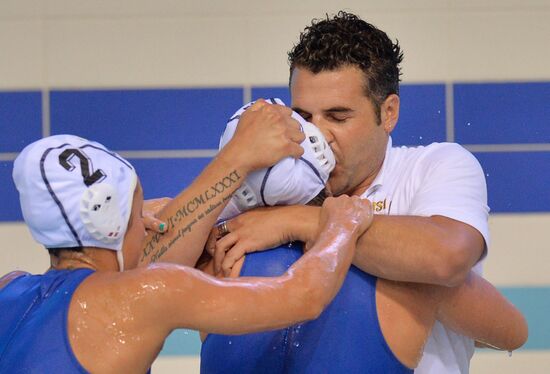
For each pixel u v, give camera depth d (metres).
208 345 8.45
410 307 8.22
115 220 7.37
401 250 7.98
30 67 20.00
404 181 9.31
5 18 19.98
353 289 8.16
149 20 19.95
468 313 8.61
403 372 8.17
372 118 9.09
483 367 19.41
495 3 19.78
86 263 7.48
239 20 19.89
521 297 19.75
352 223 8.00
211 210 8.27
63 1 19.98
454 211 8.50
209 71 19.94
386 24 19.80
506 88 19.77
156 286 7.03
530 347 19.47
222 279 7.29
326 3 19.81
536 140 19.80
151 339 7.02
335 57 8.87
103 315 6.95
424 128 19.72
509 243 19.84
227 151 8.26
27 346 6.89
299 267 7.45
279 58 19.89
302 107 8.98
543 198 19.81
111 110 19.98
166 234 8.31
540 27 19.77
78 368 6.81
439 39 19.77
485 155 19.81
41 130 20.00
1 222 20.02
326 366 8.00
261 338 8.19
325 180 8.49
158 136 19.97
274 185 8.20
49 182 7.23
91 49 19.98
